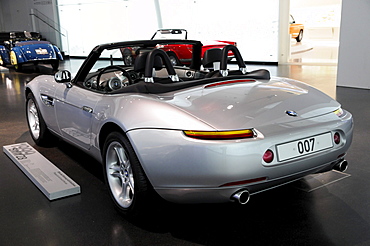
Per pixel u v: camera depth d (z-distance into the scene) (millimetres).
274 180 2133
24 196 2934
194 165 2014
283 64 12398
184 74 3535
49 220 2547
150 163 2156
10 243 2283
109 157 2605
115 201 2588
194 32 14289
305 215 2502
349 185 2951
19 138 4516
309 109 2381
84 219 2547
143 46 3154
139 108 2295
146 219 2484
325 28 15680
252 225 2400
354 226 2352
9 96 7703
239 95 2414
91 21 17422
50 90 3533
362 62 7398
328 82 8414
